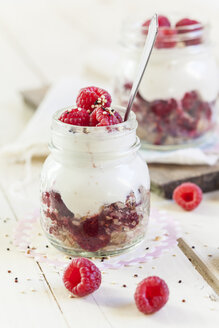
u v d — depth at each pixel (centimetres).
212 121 73
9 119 86
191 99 70
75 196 54
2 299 51
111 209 54
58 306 50
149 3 132
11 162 74
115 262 55
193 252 56
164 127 71
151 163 70
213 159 69
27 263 55
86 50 114
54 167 56
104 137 54
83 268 51
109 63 97
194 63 70
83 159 55
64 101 84
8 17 134
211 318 49
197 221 61
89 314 50
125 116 56
